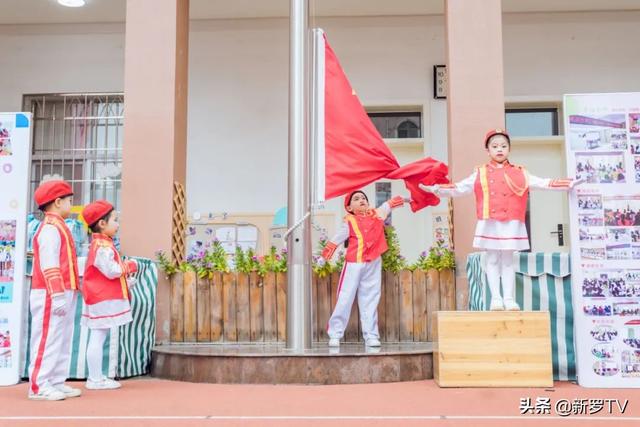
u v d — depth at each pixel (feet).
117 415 10.23
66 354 12.47
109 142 26.55
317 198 16.53
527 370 13.00
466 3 17.69
